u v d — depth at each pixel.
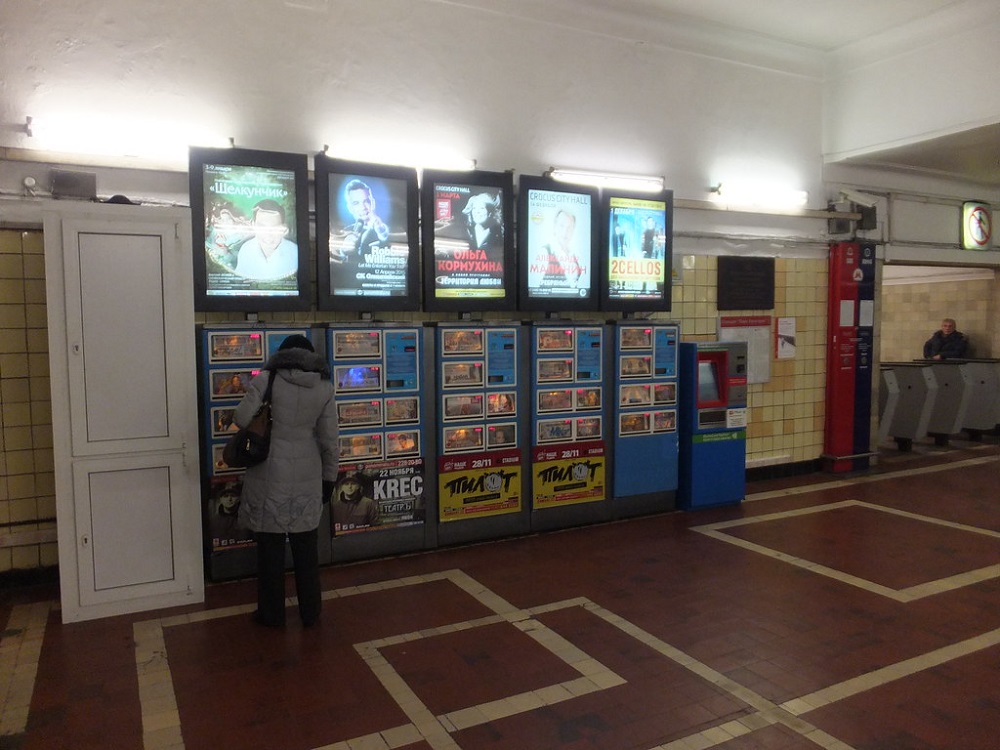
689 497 6.93
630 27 7.03
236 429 4.99
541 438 6.18
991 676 3.71
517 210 6.25
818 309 8.50
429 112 6.10
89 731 3.22
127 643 4.11
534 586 5.00
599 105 6.91
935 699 3.49
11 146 4.80
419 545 5.73
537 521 6.22
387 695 3.53
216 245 5.10
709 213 7.66
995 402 10.67
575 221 6.45
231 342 4.95
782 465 8.34
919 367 9.73
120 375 4.43
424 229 5.80
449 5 6.13
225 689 3.59
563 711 3.38
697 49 7.46
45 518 5.00
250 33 5.42
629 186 7.05
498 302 6.15
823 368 8.60
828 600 4.73
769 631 4.26
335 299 5.50
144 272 4.46
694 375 6.86
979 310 11.48
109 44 5.01
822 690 3.58
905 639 4.16
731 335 7.82
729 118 7.75
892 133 7.80
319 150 5.70
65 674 3.74
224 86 5.36
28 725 3.27
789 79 8.18
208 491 4.99
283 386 4.17
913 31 7.46
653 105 7.23
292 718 3.32
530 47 6.53
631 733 3.20
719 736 3.17
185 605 4.66
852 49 8.09
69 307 4.30
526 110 6.54
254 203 5.21
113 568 4.47
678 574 5.23
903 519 6.66
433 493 5.78
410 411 5.61
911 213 9.38
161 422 4.53
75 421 4.33
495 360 5.92
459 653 3.98
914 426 9.80
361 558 5.52
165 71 5.18
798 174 8.34
